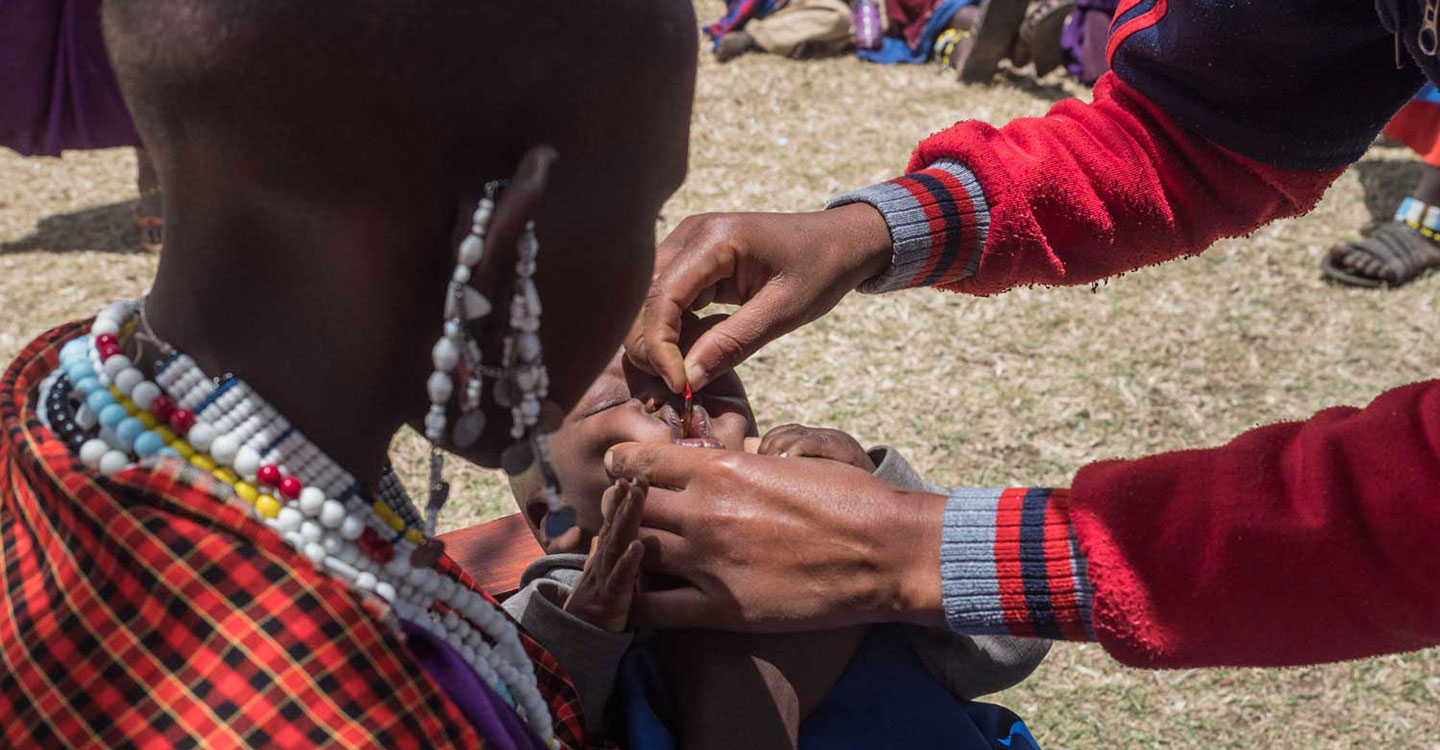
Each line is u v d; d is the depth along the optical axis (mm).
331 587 790
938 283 1687
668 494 1333
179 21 693
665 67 775
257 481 805
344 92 695
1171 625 1136
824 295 1573
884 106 5547
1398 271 4082
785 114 5410
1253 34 1461
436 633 913
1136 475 1161
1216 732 2600
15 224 4457
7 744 771
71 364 814
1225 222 1674
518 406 792
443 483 860
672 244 1585
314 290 779
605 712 1398
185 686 750
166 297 814
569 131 750
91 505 766
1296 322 3943
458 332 748
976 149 1603
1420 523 1018
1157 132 1612
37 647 772
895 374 3654
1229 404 3562
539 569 1607
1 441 893
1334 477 1068
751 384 3590
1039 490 1221
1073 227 1606
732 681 1418
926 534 1242
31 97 3857
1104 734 2590
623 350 1734
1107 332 3865
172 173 759
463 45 699
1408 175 4918
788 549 1271
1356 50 1478
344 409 838
